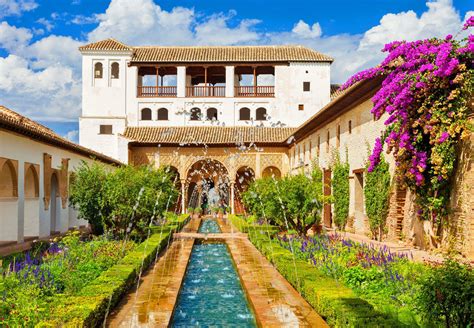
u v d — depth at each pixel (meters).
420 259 12.56
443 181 13.38
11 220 16.84
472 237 12.27
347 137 22.23
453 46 12.74
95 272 10.44
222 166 39.81
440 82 12.78
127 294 9.75
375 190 18.02
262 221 24.59
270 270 12.59
